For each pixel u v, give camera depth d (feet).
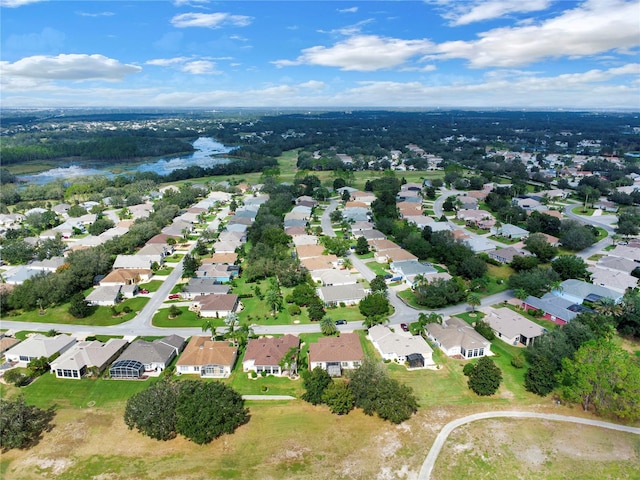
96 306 416.46
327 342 328.90
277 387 294.46
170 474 223.71
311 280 459.32
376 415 265.95
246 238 629.92
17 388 295.28
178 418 247.70
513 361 311.27
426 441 244.22
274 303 394.93
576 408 269.23
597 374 257.75
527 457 231.71
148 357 314.96
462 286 422.41
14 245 548.31
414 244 536.01
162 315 398.21
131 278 463.83
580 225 613.11
